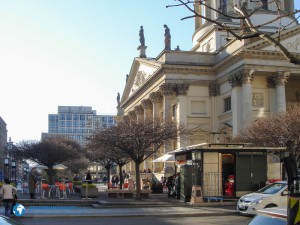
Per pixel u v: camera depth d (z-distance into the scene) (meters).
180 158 36.50
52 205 34.75
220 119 66.75
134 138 38.47
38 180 49.53
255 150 33.47
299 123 42.00
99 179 120.25
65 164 88.44
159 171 69.38
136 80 88.00
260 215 7.79
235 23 59.16
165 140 41.47
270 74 61.50
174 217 26.73
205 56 68.81
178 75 67.62
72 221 24.59
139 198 37.41
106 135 40.59
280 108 59.88
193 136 66.75
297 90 68.50
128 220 25.06
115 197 41.12
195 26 86.75
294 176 5.51
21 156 74.94
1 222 7.76
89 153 74.00
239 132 53.88
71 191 50.88
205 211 28.45
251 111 58.97
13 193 25.83
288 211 5.41
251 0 9.28
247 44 58.81
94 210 30.09
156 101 74.00
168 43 70.25
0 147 179.25
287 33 59.66
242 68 59.50
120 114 109.38
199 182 33.12
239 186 33.19
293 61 6.94
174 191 39.75
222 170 33.47
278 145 42.53
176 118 68.00
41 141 79.00
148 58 82.00
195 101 67.94
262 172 33.53
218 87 68.06
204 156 33.19
